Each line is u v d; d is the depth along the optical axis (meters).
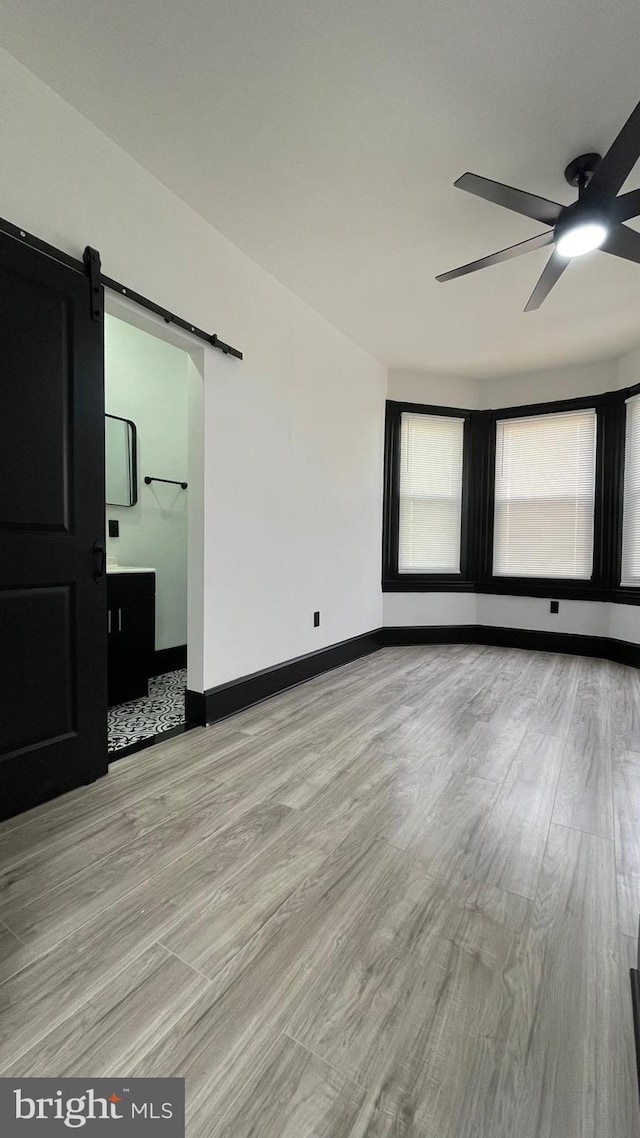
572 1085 0.90
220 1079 0.90
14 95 1.65
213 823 1.72
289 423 3.20
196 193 2.29
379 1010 1.04
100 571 2.01
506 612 4.89
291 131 1.93
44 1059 0.92
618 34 1.54
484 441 4.98
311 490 3.48
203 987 1.08
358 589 4.23
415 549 4.93
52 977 1.10
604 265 2.83
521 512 4.84
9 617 1.70
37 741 1.81
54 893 1.36
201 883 1.41
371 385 4.32
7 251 1.63
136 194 2.10
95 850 1.55
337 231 2.56
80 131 1.86
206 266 2.49
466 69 1.67
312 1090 0.88
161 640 3.84
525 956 1.18
